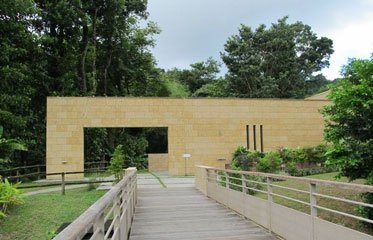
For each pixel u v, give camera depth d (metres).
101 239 3.89
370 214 7.59
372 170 7.77
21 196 11.52
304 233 7.03
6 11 22.66
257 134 25.19
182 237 8.10
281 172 17.58
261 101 25.39
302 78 46.41
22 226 9.59
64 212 10.99
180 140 24.31
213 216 10.64
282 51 45.84
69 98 23.22
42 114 27.88
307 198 10.98
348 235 5.65
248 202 10.11
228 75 46.69
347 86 8.12
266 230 8.80
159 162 32.84
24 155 26.25
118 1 33.16
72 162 22.91
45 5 27.95
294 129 25.64
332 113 8.60
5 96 21.88
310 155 19.47
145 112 24.00
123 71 38.84
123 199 7.11
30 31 26.42
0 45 22.69
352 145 8.02
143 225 9.44
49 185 16.12
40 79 27.16
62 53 30.02
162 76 43.66
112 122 23.55
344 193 10.59
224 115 24.88
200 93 48.16
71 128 23.09
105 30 35.34
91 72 33.81
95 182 15.38
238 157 19.12
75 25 29.89
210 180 14.37
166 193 15.35
